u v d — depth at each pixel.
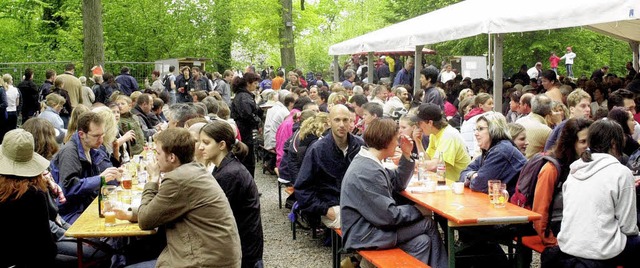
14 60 28.64
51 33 32.22
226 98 18.05
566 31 30.06
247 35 30.94
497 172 5.34
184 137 3.98
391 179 5.44
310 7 32.88
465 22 9.67
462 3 13.88
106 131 6.37
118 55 29.34
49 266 4.30
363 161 5.06
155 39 29.28
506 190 5.15
